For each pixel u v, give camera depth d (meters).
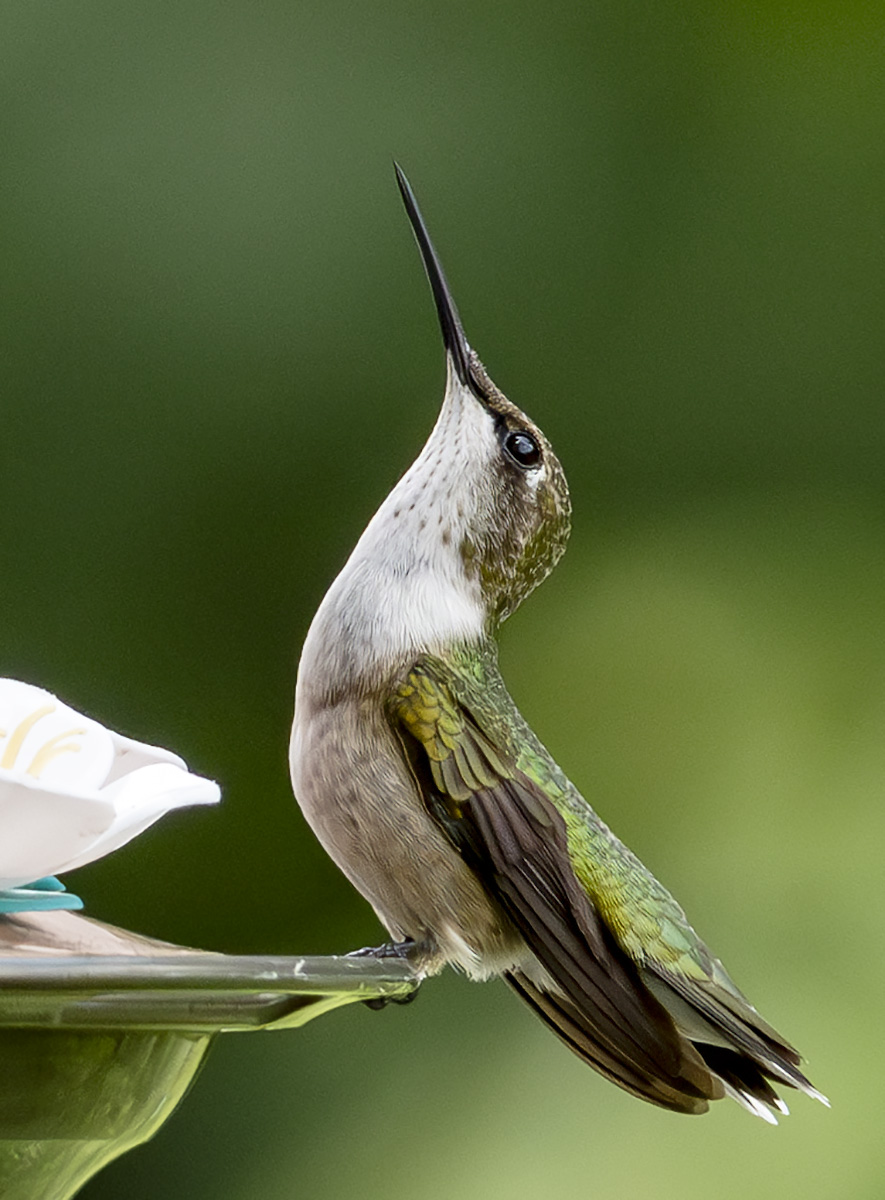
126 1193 8.14
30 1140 3.23
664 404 9.98
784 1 10.25
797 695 9.50
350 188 9.52
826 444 10.04
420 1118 8.34
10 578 8.73
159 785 3.36
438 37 9.88
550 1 10.11
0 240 9.07
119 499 8.91
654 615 9.69
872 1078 8.41
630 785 9.36
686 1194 8.15
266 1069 8.39
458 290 9.79
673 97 10.22
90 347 9.05
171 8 9.46
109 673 8.74
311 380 9.25
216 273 9.24
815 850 9.13
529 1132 8.28
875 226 10.45
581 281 9.98
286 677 8.84
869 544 9.84
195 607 8.88
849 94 10.35
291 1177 8.26
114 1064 3.24
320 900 8.63
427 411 9.32
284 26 9.60
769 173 10.25
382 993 3.43
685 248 10.11
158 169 9.29
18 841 3.17
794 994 8.70
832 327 10.16
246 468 9.06
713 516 9.90
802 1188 8.16
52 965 2.96
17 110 9.20
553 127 9.99
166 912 8.58
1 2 9.30
